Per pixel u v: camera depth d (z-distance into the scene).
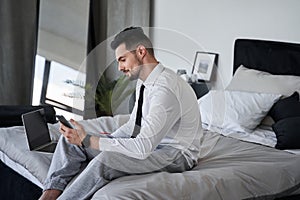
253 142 2.82
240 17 3.79
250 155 2.42
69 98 3.77
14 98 4.05
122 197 1.67
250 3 3.71
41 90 4.14
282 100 2.96
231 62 3.89
